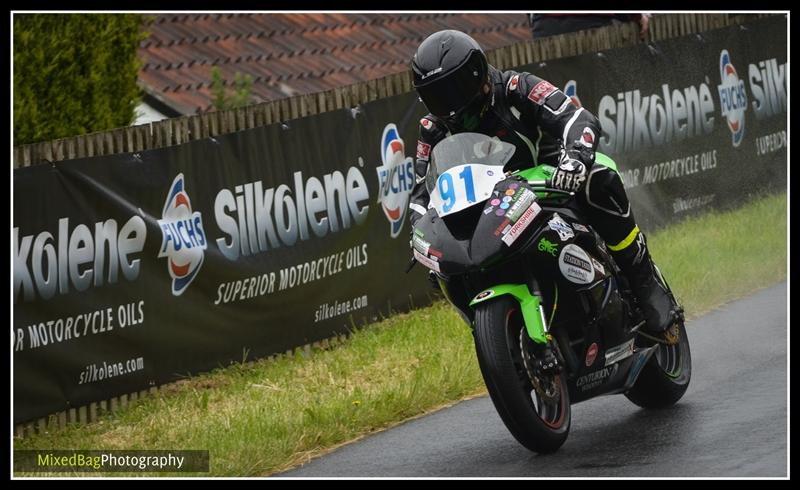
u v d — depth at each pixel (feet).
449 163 66.13
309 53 209.77
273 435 77.92
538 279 66.23
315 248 109.29
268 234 105.50
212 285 100.58
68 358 89.92
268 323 104.99
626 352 70.54
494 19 248.11
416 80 65.67
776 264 117.08
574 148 65.05
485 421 77.30
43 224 88.79
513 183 65.00
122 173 94.53
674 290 105.91
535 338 63.72
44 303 88.53
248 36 206.59
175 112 178.09
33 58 125.70
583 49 140.15
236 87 180.24
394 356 99.81
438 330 105.40
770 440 64.90
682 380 76.18
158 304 96.48
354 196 113.60
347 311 112.16
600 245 70.44
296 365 103.09
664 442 67.26
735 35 154.92
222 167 102.22
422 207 69.67
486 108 66.80
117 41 135.85
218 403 93.81
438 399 83.92
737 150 153.89
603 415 75.77
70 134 129.39
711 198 149.18
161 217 97.09
